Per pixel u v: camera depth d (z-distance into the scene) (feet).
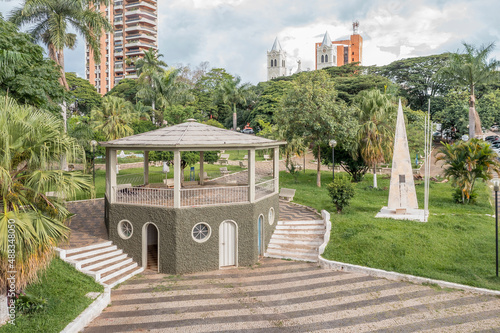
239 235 52.19
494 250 49.37
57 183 31.01
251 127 234.17
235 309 38.70
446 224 58.03
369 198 82.23
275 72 494.18
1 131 28.27
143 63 193.16
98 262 48.60
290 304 39.78
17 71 60.54
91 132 93.86
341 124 89.76
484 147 71.92
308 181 106.93
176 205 48.80
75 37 106.42
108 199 55.47
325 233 56.65
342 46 504.43
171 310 38.47
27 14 90.43
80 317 34.53
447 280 43.32
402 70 237.86
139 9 368.07
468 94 189.47
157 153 97.45
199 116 213.25
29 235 28.32
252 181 53.06
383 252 50.34
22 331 31.24
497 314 36.14
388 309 37.96
